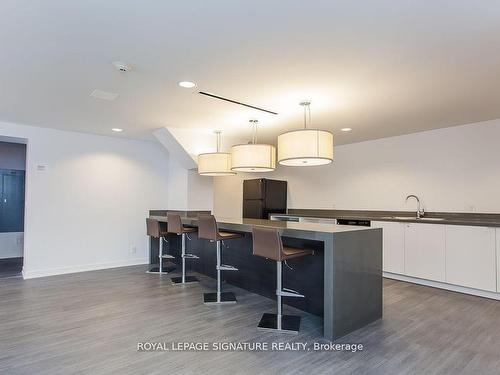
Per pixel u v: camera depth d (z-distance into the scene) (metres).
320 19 1.83
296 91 3.02
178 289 3.98
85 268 5.02
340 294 2.59
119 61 2.39
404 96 3.15
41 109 3.70
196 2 1.67
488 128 4.16
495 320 2.98
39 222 4.64
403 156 5.04
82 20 1.84
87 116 3.99
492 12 1.74
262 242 2.85
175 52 2.25
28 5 1.69
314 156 2.98
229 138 5.19
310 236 2.69
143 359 2.22
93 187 5.13
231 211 6.54
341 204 5.90
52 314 3.09
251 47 2.17
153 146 5.82
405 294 3.81
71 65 2.47
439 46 2.13
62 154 4.85
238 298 3.62
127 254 5.45
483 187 4.19
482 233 3.67
